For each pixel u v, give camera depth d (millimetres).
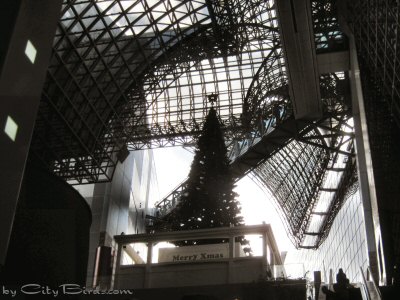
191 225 31547
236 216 32375
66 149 43000
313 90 39719
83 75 41562
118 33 43438
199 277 21484
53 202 18406
